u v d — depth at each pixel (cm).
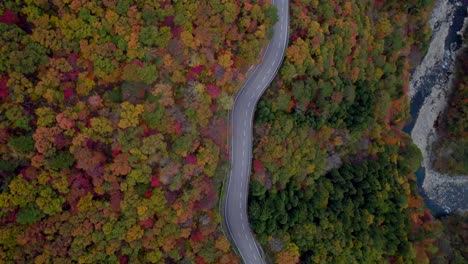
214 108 6844
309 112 7675
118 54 5844
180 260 6494
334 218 7981
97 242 5750
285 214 7425
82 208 5603
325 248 7694
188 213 6456
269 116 7275
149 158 6047
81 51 5672
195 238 6612
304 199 7881
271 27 7206
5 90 5259
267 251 7456
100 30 5722
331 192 8100
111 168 5762
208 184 6756
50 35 5422
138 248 6100
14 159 5266
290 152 7400
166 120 6194
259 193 7275
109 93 5891
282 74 7350
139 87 6022
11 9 5269
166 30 6094
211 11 6369
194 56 6300
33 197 5322
